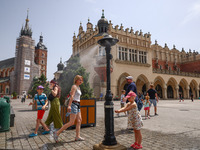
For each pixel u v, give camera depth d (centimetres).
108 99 343
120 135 464
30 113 1058
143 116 859
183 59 4688
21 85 5838
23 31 7019
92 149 346
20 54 6103
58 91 478
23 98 2702
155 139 418
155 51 4097
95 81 2775
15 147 359
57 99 473
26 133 493
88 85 869
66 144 381
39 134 479
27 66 6106
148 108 773
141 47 3388
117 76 2927
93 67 2747
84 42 3306
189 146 360
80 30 3641
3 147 358
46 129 482
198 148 346
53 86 474
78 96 413
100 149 318
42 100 470
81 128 571
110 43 364
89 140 415
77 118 416
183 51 4800
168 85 4138
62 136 457
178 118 783
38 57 7950
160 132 495
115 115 923
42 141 407
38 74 6575
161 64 4141
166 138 428
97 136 455
